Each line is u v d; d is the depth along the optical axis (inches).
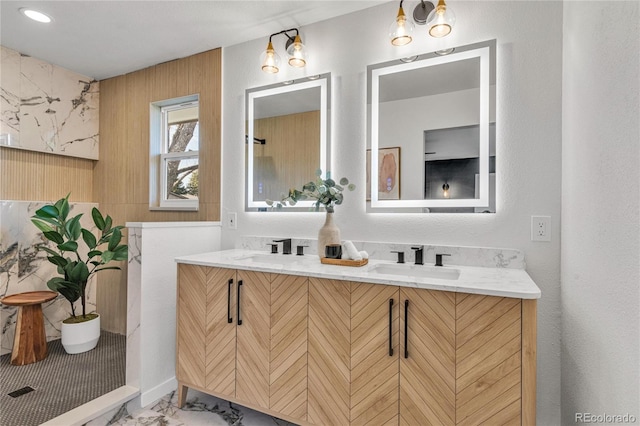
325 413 60.8
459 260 71.2
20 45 100.7
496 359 49.1
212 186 103.0
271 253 87.4
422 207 75.8
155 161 115.9
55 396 76.7
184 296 76.5
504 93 68.7
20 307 95.1
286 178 92.0
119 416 73.5
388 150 79.6
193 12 84.4
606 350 42.3
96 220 104.3
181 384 76.8
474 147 71.0
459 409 51.0
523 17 67.6
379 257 78.5
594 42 47.1
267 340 66.6
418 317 53.8
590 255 48.1
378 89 80.7
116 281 121.1
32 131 107.8
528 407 47.3
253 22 88.7
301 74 90.3
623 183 37.6
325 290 61.2
